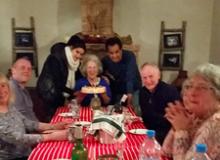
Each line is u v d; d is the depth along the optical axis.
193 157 1.36
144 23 5.15
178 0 5.12
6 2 5.05
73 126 2.23
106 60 3.97
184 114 1.62
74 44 3.58
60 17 5.12
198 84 1.52
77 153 1.61
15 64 2.80
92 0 4.71
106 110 3.06
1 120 2.16
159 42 5.20
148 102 2.92
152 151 1.59
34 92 3.59
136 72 3.90
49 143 2.04
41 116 3.37
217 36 4.80
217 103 1.50
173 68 5.21
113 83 3.91
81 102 3.44
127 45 4.71
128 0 5.09
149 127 2.90
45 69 3.50
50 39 5.16
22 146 2.28
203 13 5.14
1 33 5.12
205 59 5.25
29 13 5.10
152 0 5.11
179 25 5.17
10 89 2.28
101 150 1.86
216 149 1.40
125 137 2.06
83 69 3.66
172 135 1.78
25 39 5.14
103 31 4.77
